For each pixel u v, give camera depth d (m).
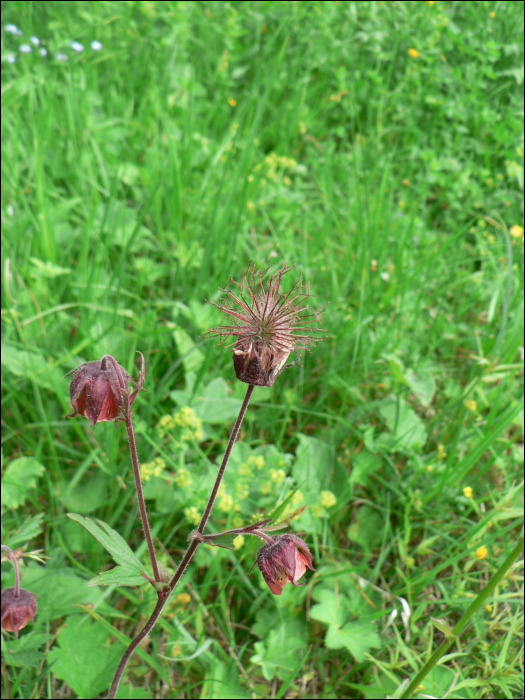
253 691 0.30
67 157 0.50
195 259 0.44
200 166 0.53
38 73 0.54
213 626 0.32
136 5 0.68
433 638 0.31
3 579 0.30
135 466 0.23
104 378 0.22
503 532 0.31
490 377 0.38
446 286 0.47
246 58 0.66
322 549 0.33
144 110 0.56
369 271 0.44
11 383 0.36
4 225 0.43
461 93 0.65
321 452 0.36
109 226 0.45
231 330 0.21
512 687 0.30
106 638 0.30
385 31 0.68
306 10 0.68
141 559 0.32
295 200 0.52
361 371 0.41
